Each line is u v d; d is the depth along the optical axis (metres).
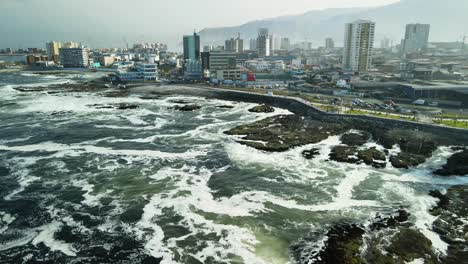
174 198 52.06
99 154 72.19
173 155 72.00
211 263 37.19
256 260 37.44
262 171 63.34
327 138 85.44
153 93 167.62
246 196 52.97
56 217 46.59
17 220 45.81
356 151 73.94
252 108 125.12
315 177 60.56
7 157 69.75
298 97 136.25
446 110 108.31
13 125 97.25
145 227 44.28
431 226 43.78
